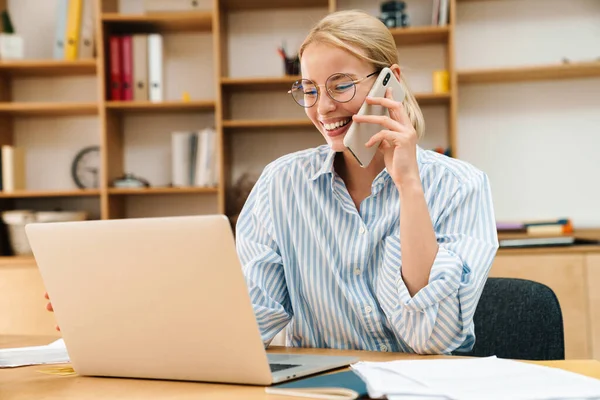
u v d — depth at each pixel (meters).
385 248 1.48
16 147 4.02
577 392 0.93
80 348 1.24
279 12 3.88
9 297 3.45
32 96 4.02
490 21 3.77
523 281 1.65
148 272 1.12
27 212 3.67
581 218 3.73
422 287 1.35
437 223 1.50
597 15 3.72
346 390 0.98
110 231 1.14
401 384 0.99
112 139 3.78
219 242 1.05
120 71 3.70
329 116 1.49
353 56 1.48
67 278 1.20
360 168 1.59
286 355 1.31
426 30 3.51
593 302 3.17
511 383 0.99
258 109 3.89
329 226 1.58
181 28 3.86
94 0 3.80
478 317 1.66
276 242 1.63
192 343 1.11
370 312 1.51
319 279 1.57
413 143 1.37
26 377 1.27
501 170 3.78
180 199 3.94
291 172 1.64
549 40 3.74
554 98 3.74
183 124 3.94
